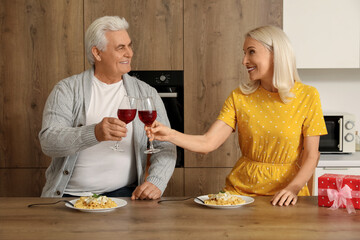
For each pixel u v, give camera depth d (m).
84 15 3.09
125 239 1.19
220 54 3.10
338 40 3.20
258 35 2.02
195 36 3.09
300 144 2.09
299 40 3.21
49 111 2.05
